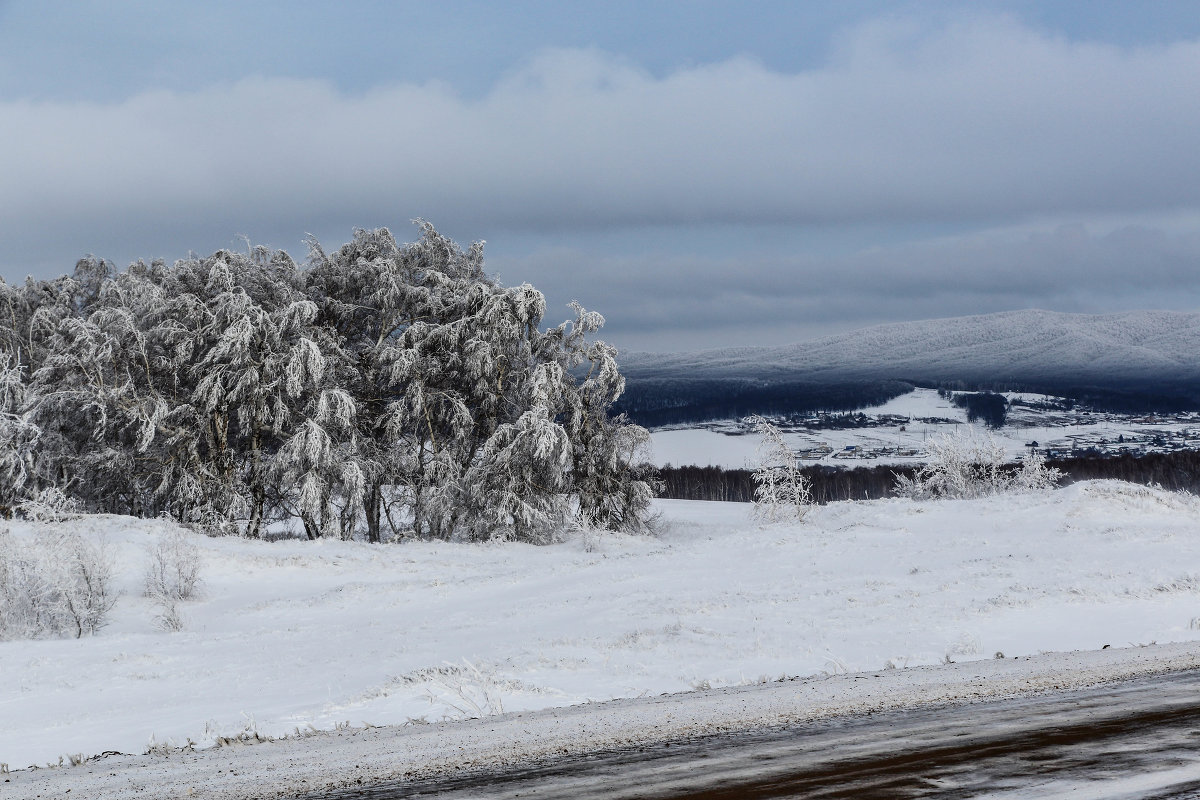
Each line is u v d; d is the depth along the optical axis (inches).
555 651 643.5
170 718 505.4
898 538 1332.4
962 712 340.5
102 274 2057.1
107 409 1765.5
